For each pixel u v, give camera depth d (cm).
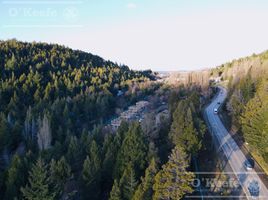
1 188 3906
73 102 11869
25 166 4144
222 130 7062
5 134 6681
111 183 4375
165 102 12600
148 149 4319
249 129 5644
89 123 10944
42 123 7900
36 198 3055
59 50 19875
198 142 4900
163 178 3375
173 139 4938
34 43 19188
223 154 5588
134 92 14850
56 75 15025
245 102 7306
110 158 4428
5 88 11725
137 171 4016
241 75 11438
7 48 16162
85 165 4056
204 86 12619
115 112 12581
